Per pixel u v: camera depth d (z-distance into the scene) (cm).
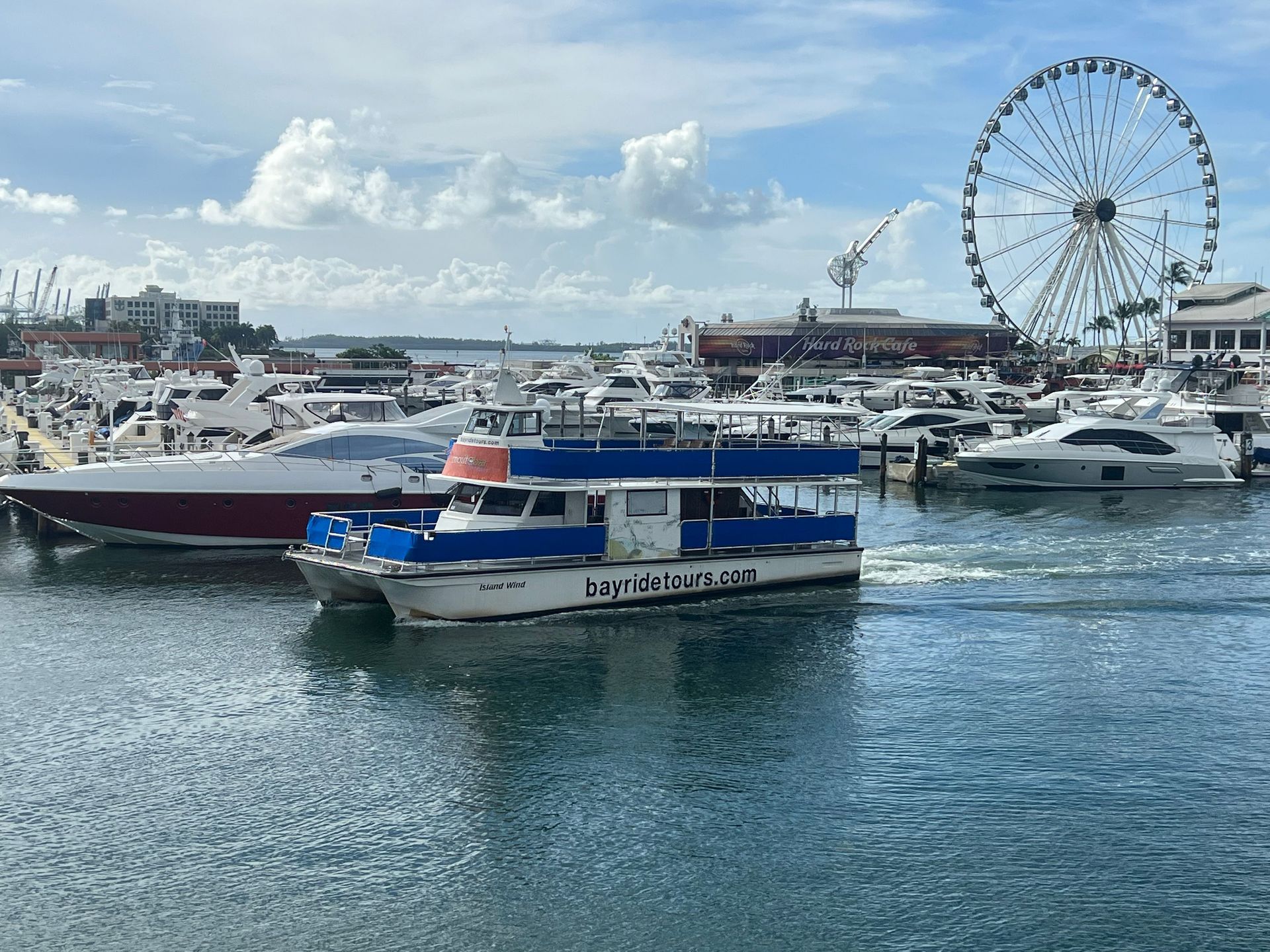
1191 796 1945
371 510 3347
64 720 2228
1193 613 3003
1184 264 12531
